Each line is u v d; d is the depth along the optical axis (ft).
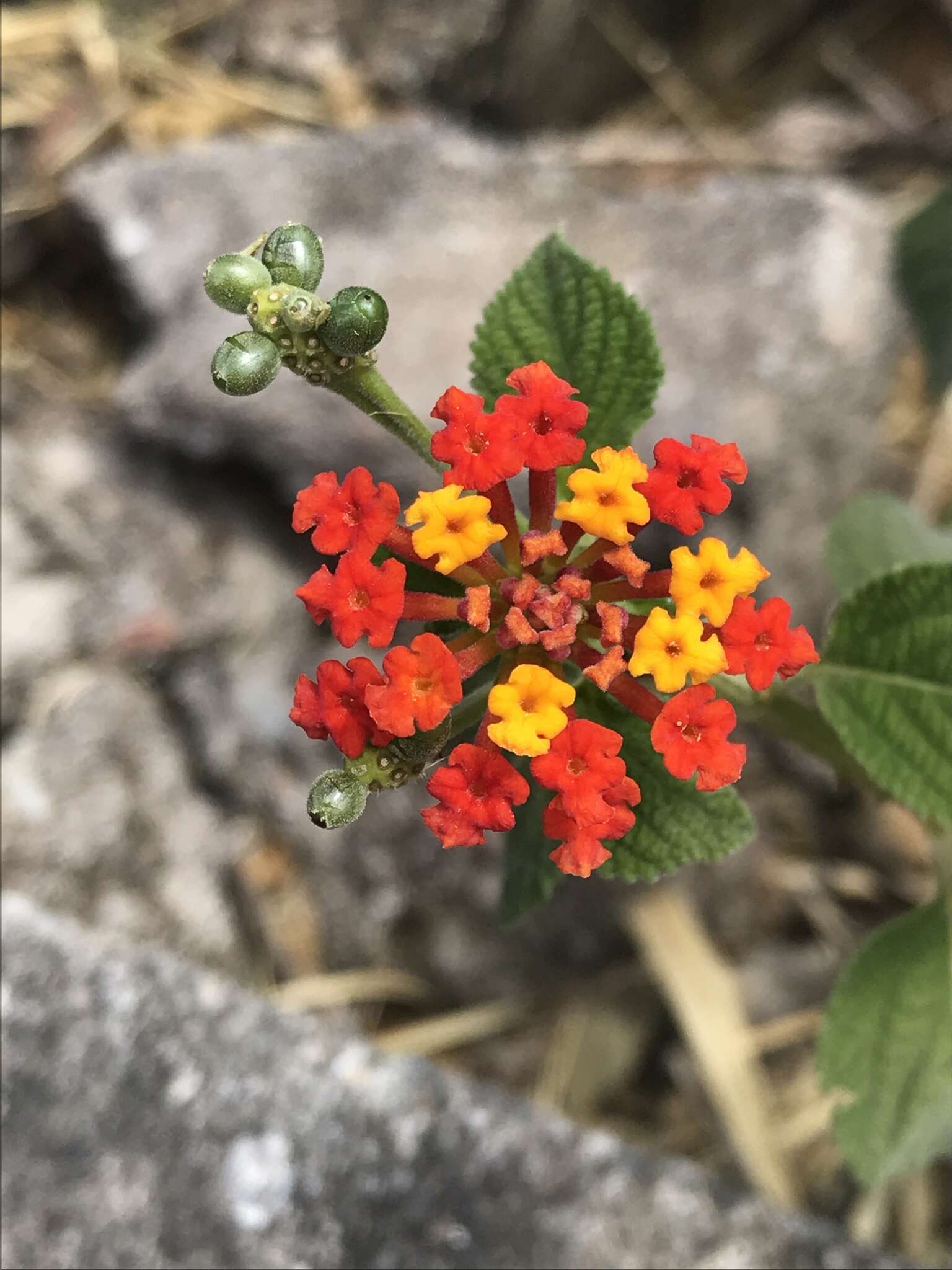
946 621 0.35
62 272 0.74
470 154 0.69
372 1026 0.62
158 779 0.61
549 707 0.26
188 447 0.64
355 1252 0.40
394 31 0.76
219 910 0.61
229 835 0.63
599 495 0.27
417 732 0.26
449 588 0.33
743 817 0.33
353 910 0.62
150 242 0.66
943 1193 0.56
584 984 0.63
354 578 0.26
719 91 0.87
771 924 0.65
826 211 0.65
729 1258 0.40
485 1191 0.41
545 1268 0.40
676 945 0.61
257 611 0.65
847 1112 0.38
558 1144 0.42
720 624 0.26
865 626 0.36
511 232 0.66
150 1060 0.43
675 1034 0.62
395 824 0.61
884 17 0.86
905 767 0.35
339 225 0.66
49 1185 0.41
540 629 0.28
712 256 0.65
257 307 0.26
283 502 0.65
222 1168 0.42
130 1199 0.41
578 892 0.61
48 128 0.73
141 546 0.64
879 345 0.65
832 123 0.85
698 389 0.60
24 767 0.57
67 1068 0.43
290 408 0.61
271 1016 0.45
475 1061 0.62
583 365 0.36
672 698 0.27
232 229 0.66
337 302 0.26
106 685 0.61
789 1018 0.62
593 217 0.67
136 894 0.58
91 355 0.73
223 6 0.76
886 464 0.73
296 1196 0.41
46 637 0.60
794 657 0.27
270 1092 0.43
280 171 0.67
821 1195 0.57
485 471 0.26
